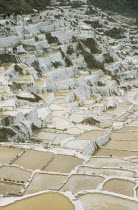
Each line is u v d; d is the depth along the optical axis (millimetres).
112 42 138625
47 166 41312
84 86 90750
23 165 41500
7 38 92438
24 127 57312
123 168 39562
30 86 78812
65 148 49500
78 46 111250
